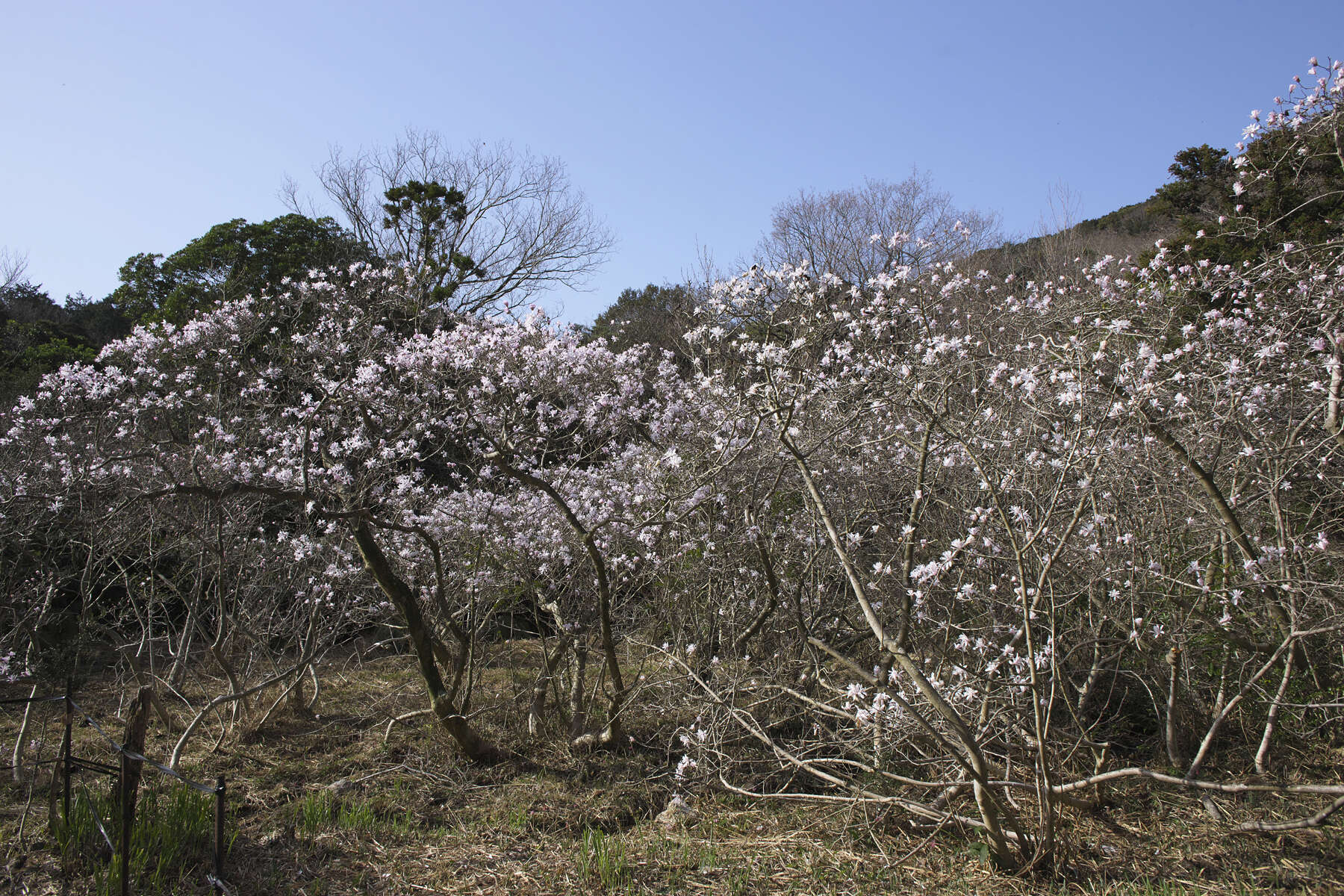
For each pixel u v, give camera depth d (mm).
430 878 3799
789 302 6230
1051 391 4203
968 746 3227
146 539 6184
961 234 7516
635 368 7629
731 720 4895
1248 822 3885
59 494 5086
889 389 4918
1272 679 4629
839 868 3760
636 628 6785
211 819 4102
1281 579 3939
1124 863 3652
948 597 4812
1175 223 16094
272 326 7578
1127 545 4309
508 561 6074
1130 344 4977
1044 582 3678
